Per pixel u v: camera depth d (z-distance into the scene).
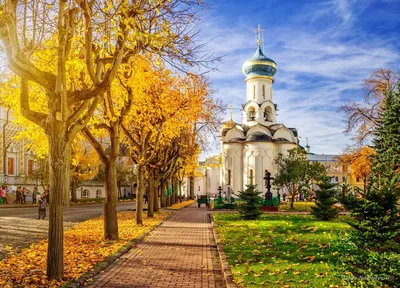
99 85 10.00
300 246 13.38
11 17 8.74
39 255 11.68
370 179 9.20
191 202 60.88
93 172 51.28
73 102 9.88
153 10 11.52
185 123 25.61
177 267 10.64
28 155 54.22
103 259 11.20
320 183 25.09
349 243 8.74
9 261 10.57
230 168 62.38
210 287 8.65
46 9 10.18
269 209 35.47
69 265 10.27
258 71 67.06
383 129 35.16
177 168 40.12
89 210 36.09
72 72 13.20
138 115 20.98
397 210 8.38
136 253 12.71
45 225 20.75
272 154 61.31
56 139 9.25
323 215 24.08
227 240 15.13
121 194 80.31
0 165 49.47
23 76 9.16
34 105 17.80
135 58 16.09
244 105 67.12
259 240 15.02
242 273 9.26
